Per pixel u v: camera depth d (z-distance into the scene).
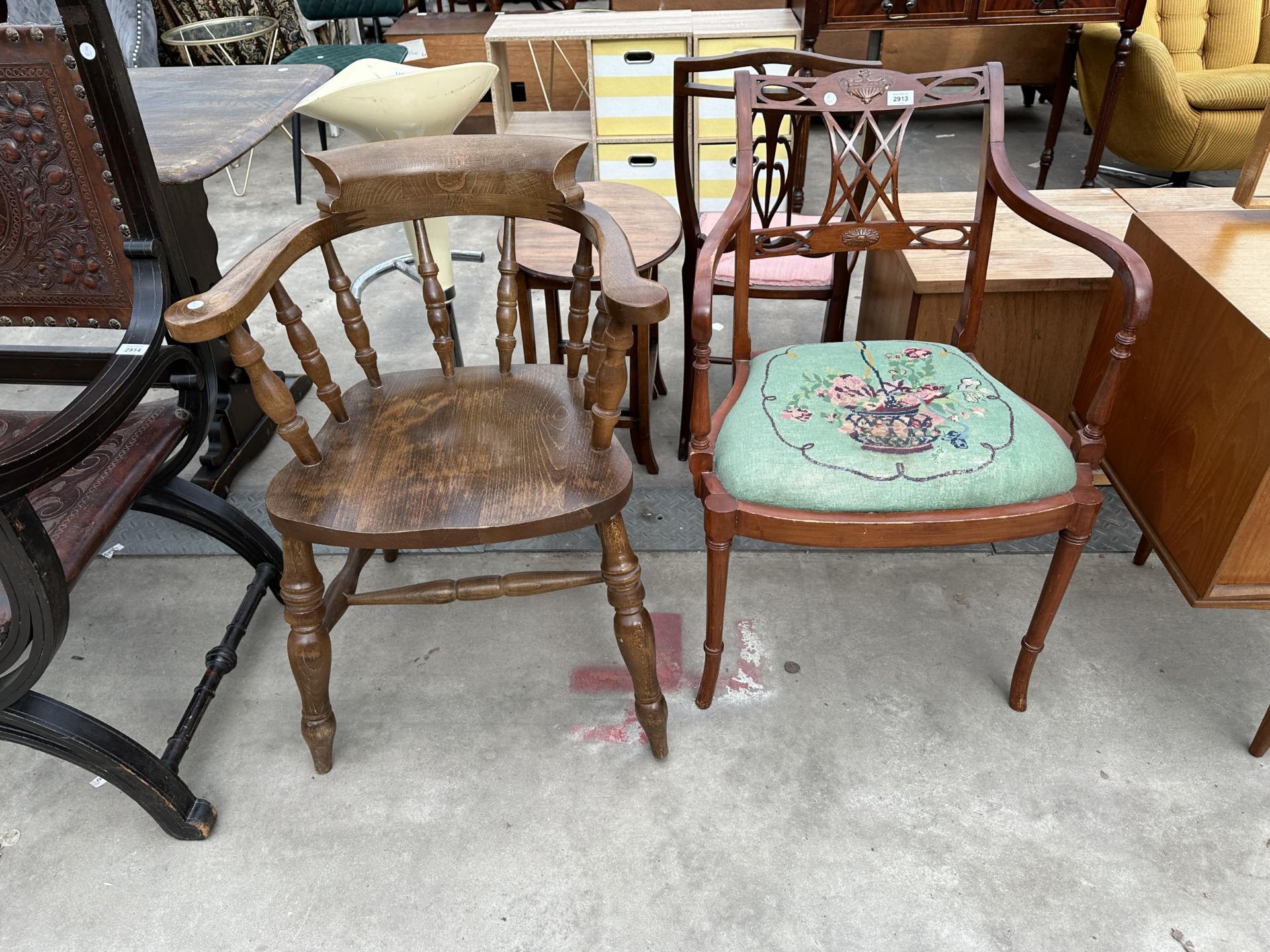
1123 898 1.15
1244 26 2.88
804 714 1.41
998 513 1.15
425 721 1.42
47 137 1.16
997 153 1.31
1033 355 1.73
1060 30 3.49
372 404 1.33
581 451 1.20
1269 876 1.17
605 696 1.46
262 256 1.09
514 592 1.23
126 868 1.23
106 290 1.28
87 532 1.13
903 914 1.14
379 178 1.21
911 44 3.55
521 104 3.72
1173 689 1.43
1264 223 1.37
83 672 1.53
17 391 2.31
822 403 1.27
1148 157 2.91
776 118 1.63
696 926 1.14
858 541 1.17
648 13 3.01
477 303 2.71
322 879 1.20
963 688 1.45
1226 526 1.16
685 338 1.84
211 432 1.89
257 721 1.43
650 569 1.70
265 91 1.78
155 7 3.62
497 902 1.17
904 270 1.70
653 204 1.87
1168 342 1.31
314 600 1.18
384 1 3.75
